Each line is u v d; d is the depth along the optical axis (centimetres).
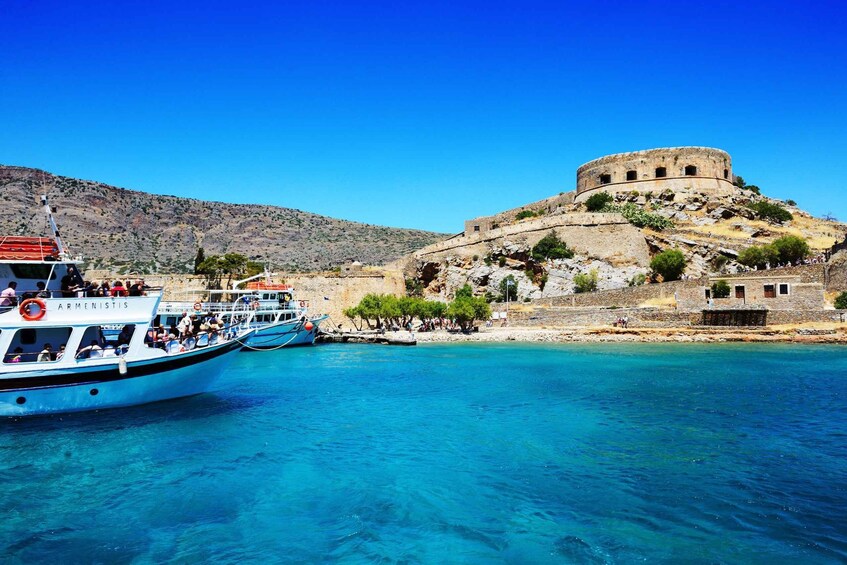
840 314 6575
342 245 19550
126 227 18200
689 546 1437
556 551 1418
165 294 8225
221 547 1448
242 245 18788
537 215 11938
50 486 1850
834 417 2777
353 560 1381
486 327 8019
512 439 2412
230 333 3253
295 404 3156
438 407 3080
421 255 10944
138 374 2723
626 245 9556
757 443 2333
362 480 1908
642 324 7275
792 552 1406
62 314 2550
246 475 1958
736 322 6881
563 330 7362
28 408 2533
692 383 3791
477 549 1433
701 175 11288
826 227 10512
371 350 6488
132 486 1852
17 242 2745
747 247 9156
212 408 3008
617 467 2034
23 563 1361
